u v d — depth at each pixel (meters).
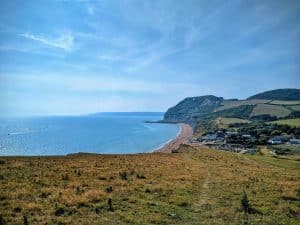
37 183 28.47
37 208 20.00
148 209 21.66
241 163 70.81
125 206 22.02
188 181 35.31
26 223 16.98
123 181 32.00
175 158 70.44
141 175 36.59
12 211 19.39
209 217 20.81
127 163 50.28
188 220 19.88
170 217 20.23
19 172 34.41
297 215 22.03
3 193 23.55
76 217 18.81
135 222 18.50
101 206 21.39
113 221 18.42
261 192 30.09
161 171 42.59
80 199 22.50
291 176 45.69
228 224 19.17
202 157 79.88
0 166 38.44
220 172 46.59
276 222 20.08
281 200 26.77
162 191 28.23
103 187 28.30
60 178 31.91
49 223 17.34
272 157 112.94
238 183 35.47
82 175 34.81
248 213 22.06
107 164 47.03
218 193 29.08
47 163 44.28
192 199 25.83
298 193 29.47
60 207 20.31
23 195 23.44
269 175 45.53
